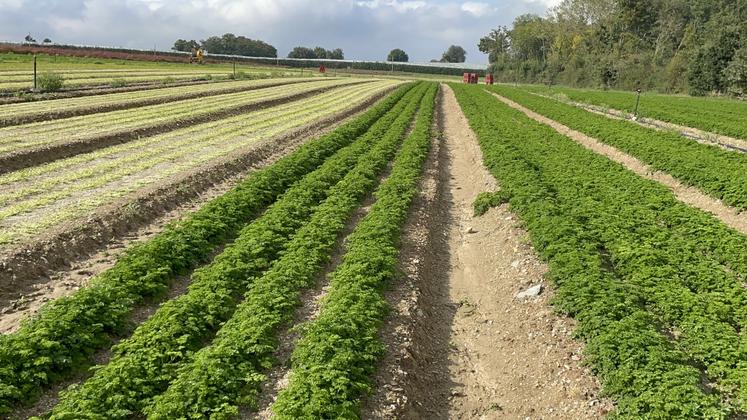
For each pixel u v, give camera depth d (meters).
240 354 11.23
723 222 20.42
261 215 20.89
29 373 10.18
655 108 55.44
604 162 28.48
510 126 41.69
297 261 15.55
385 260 15.74
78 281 14.74
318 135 37.84
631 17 115.31
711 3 122.75
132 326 12.72
